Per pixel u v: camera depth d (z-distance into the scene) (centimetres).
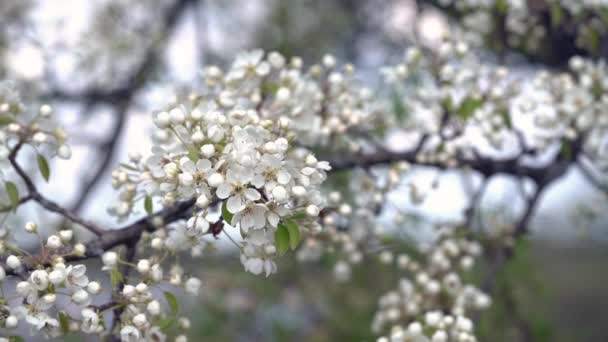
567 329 156
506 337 117
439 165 84
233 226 56
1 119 65
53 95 123
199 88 88
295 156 63
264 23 162
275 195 55
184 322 66
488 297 83
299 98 74
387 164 84
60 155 65
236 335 133
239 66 73
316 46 157
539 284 119
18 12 121
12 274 58
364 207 80
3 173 63
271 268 61
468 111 80
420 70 87
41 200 64
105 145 126
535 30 104
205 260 114
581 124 82
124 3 139
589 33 96
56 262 58
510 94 84
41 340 77
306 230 59
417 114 85
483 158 87
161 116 60
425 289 80
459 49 81
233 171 56
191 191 57
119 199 67
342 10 164
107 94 130
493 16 101
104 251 62
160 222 63
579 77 89
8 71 110
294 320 136
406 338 69
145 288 59
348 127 78
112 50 127
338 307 133
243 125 60
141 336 61
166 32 138
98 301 68
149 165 60
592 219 103
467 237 86
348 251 82
